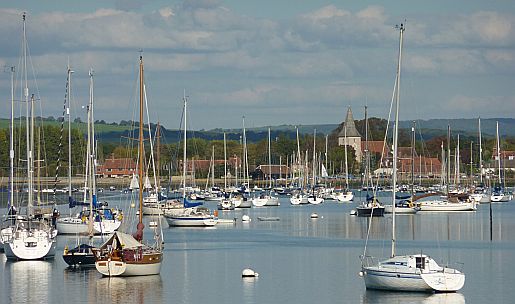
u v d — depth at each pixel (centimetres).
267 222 17275
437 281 7831
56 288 8300
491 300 7650
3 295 7956
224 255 11150
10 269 9425
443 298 7719
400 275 7906
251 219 18225
